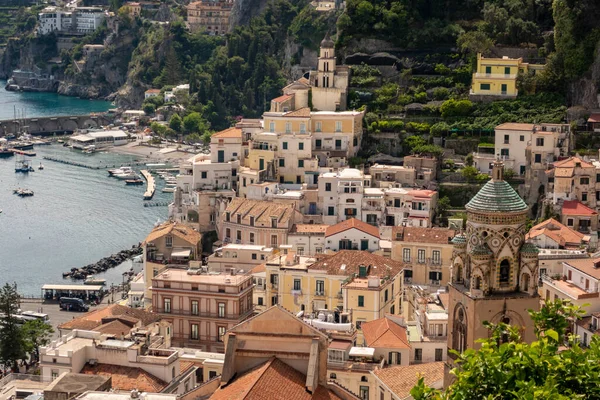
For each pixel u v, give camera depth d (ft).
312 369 467.93
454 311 511.81
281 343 480.64
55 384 629.92
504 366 393.91
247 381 460.14
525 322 497.05
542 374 387.96
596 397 382.42
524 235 501.56
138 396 579.07
